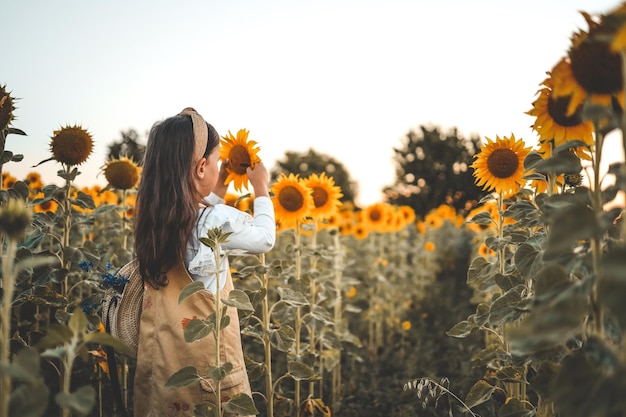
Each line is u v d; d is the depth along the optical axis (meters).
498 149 3.14
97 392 4.13
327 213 4.22
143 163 2.71
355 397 4.81
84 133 3.42
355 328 6.98
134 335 2.62
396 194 29.94
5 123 2.88
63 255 3.45
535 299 1.72
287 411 3.67
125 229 4.40
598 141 1.85
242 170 3.02
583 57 1.62
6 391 1.50
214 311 2.55
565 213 1.50
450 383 4.70
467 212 26.61
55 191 3.44
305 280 3.96
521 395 2.91
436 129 29.66
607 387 1.38
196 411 2.42
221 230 2.54
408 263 10.19
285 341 3.36
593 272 1.79
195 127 2.69
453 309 7.41
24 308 4.72
